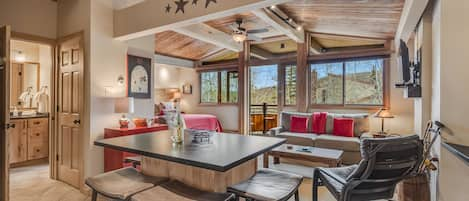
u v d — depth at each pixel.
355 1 3.82
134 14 3.44
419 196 2.46
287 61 6.88
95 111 3.44
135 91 4.08
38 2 3.66
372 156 1.88
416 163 2.02
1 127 2.63
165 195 1.63
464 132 2.09
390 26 4.66
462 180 2.13
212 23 5.66
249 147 1.94
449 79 2.15
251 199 1.68
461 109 2.11
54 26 3.85
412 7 2.77
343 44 6.15
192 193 1.66
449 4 2.14
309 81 6.39
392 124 5.33
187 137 2.33
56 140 3.82
